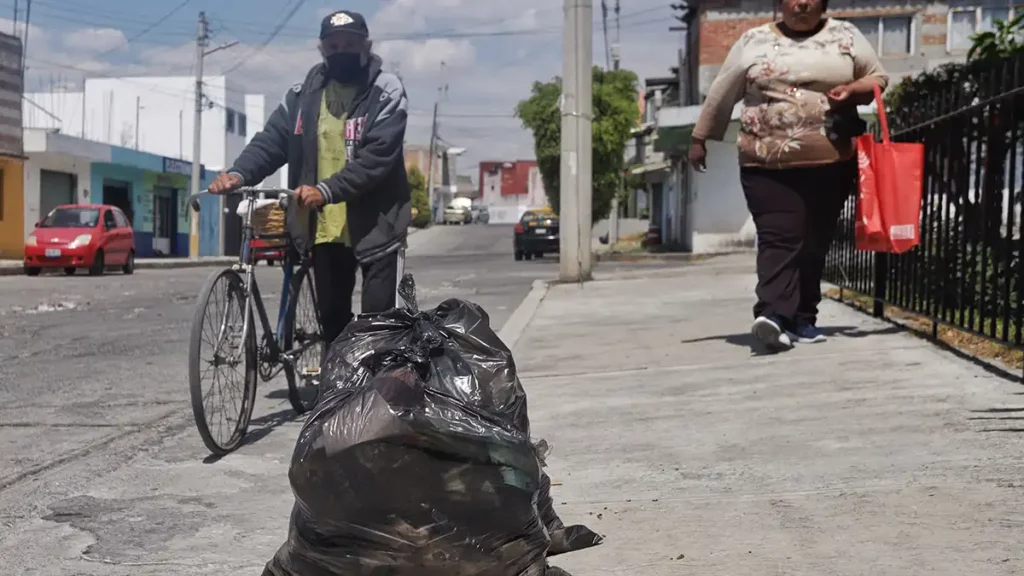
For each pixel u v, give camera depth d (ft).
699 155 21.63
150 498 12.89
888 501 11.00
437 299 41.52
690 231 89.97
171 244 127.95
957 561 9.18
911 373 17.71
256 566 10.38
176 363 25.08
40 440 16.29
